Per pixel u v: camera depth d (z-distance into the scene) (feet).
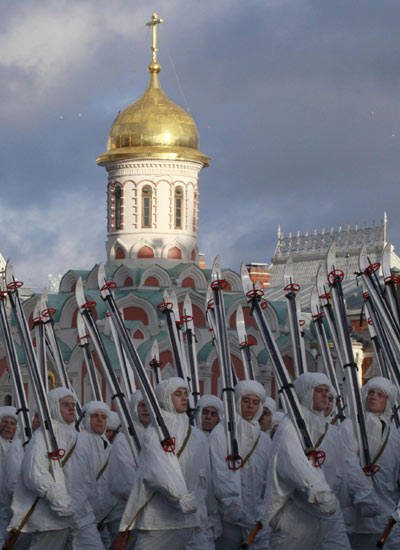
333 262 67.72
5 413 69.67
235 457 60.59
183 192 231.09
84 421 67.67
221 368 64.69
